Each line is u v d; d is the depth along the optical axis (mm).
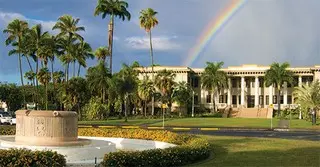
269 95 101688
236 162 17031
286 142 26266
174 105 96688
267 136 34438
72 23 78188
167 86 90125
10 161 14211
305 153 20109
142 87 88000
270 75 92812
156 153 16094
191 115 94500
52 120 19172
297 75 98125
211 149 20828
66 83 77750
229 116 93688
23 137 19703
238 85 104312
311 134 38625
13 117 55094
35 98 87875
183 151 16844
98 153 18766
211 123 62062
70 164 15750
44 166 14484
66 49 77438
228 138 29156
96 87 77875
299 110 77375
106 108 75188
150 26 87375
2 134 28844
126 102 80375
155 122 65062
